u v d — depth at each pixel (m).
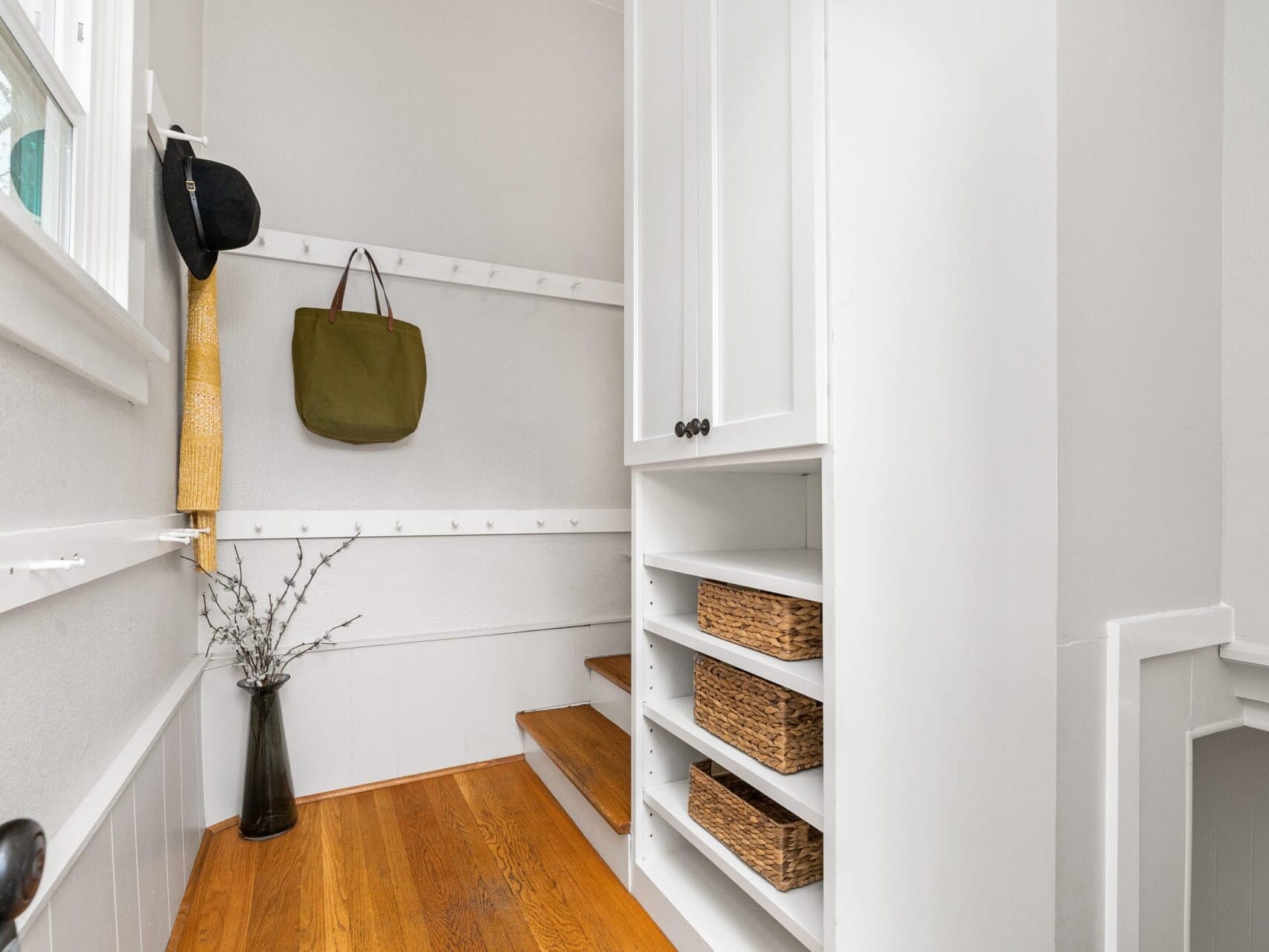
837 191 0.95
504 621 2.31
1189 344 1.04
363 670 2.08
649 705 1.56
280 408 1.99
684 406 1.31
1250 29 1.07
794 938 1.24
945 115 0.98
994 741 0.93
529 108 2.39
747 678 1.26
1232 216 1.09
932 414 0.98
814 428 0.96
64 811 0.88
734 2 1.16
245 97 1.96
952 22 0.97
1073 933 0.90
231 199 1.50
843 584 0.96
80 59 1.14
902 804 0.99
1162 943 1.00
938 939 0.99
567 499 2.43
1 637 0.72
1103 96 0.93
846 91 0.96
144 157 1.29
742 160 1.13
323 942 1.35
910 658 0.99
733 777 1.52
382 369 1.99
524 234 2.37
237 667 1.90
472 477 2.27
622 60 2.57
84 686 0.96
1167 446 1.01
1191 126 1.05
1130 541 0.96
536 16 2.41
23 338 0.75
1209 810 1.13
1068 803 0.89
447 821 1.86
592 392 2.48
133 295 1.23
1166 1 1.01
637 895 1.50
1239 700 1.10
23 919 0.70
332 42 2.08
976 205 0.95
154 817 1.25
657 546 1.58
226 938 1.36
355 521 2.08
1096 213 0.92
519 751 2.32
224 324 1.92
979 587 0.94
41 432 0.84
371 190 2.12
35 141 1.00
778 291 1.05
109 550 1.03
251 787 1.75
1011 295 0.91
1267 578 1.05
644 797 1.53
